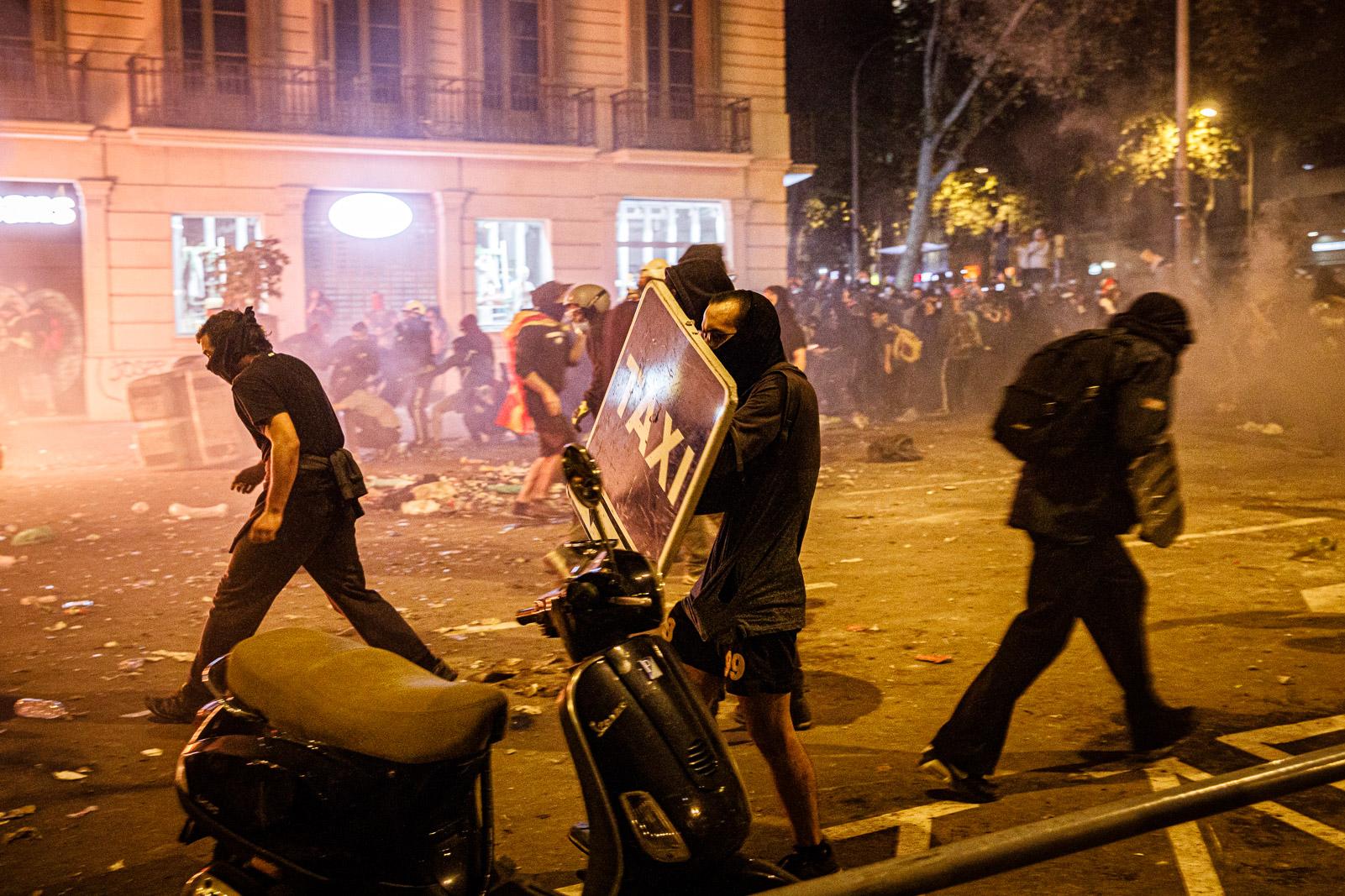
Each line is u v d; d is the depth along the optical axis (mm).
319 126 20516
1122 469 4199
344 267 21344
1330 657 5914
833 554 8453
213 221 20266
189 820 3029
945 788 4375
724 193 24078
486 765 2926
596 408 7824
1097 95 29750
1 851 3906
